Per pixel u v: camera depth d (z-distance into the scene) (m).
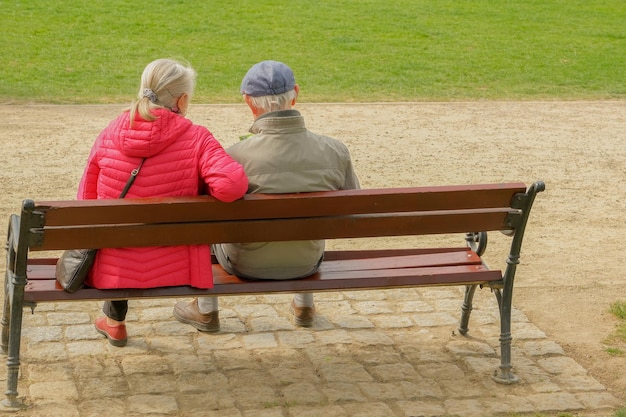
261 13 29.72
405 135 15.34
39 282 6.16
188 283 6.17
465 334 7.49
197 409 6.09
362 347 7.18
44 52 22.83
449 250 7.24
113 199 5.79
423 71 22.50
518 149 14.61
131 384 6.41
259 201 6.01
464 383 6.62
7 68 20.72
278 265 6.48
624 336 7.65
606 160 14.12
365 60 23.64
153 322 7.49
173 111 6.23
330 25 28.39
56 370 6.58
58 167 12.59
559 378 6.77
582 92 20.64
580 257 9.71
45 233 5.72
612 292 8.71
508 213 6.43
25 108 16.52
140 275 6.05
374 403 6.25
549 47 26.66
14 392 6.02
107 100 17.75
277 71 6.34
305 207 6.10
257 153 6.34
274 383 6.51
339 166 6.53
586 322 7.96
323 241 6.80
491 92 20.27
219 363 6.80
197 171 6.12
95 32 25.73
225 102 18.00
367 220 6.26
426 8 32.25
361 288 6.44
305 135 6.42
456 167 13.33
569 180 12.89
